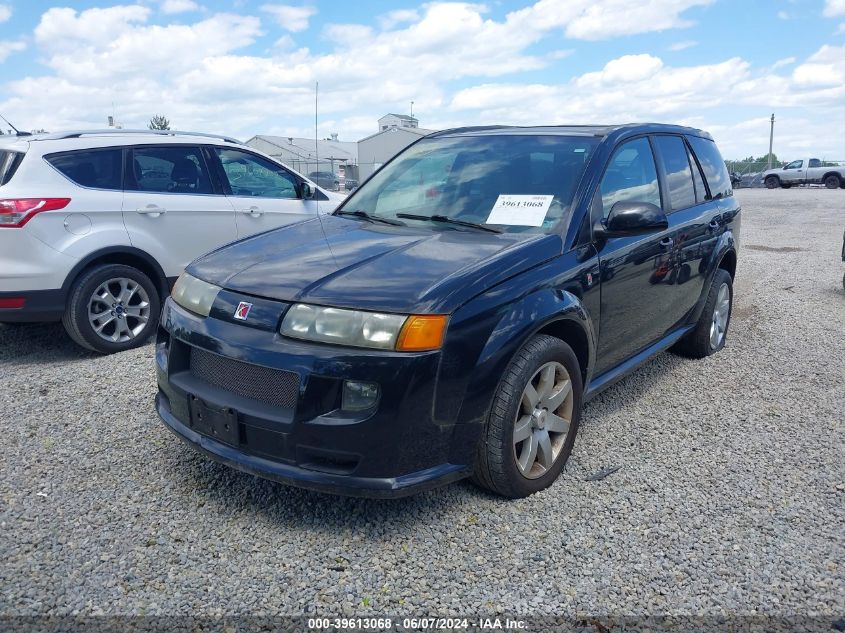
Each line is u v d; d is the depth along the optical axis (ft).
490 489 10.97
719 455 12.97
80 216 18.03
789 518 10.80
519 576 9.26
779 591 9.08
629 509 10.96
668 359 18.80
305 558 9.55
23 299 17.16
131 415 14.30
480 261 10.55
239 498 11.07
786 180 125.59
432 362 9.41
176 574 9.17
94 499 10.98
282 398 9.59
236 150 22.22
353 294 9.68
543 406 11.28
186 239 20.34
